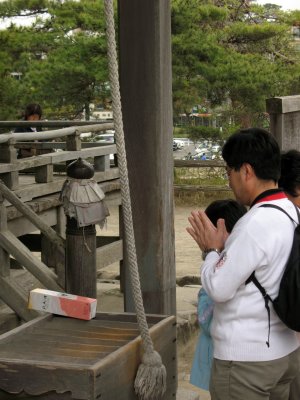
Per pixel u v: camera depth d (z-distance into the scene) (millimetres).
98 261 6441
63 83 17094
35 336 2818
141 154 4164
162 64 4102
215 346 2596
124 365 2564
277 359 2510
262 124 18312
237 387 2516
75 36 17422
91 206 4199
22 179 7289
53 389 2414
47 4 18312
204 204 15734
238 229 2516
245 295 2490
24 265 4754
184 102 17062
